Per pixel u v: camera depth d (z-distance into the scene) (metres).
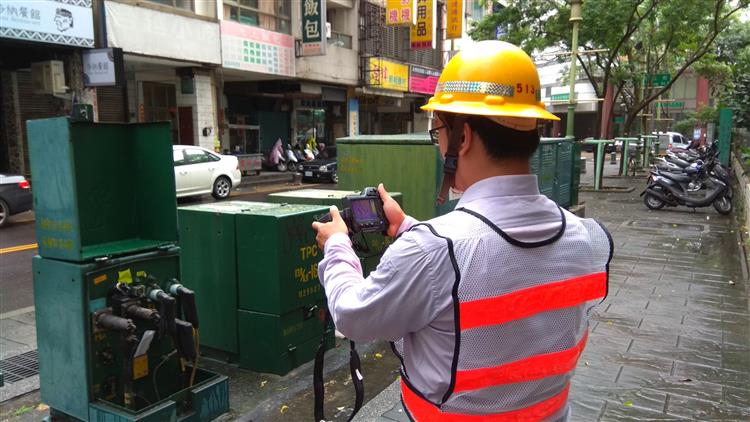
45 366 3.00
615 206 12.62
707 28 19.77
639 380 3.73
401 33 24.77
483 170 1.25
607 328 4.73
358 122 24.69
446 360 1.17
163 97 17.81
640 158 23.78
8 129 13.81
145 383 3.03
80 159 2.86
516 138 1.23
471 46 1.30
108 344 2.88
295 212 3.83
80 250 2.72
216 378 3.19
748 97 14.76
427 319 1.17
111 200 3.04
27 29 11.38
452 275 1.13
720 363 4.01
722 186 11.11
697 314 5.12
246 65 16.94
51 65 12.34
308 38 18.52
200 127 16.56
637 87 20.86
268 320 3.76
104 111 16.17
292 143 23.05
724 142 15.07
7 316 5.32
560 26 16.34
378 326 1.20
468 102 1.23
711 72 22.75
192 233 3.98
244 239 3.77
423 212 5.43
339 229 1.45
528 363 1.19
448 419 1.21
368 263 4.62
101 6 12.85
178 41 14.70
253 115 21.66
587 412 3.30
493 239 1.16
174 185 3.01
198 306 4.04
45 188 2.79
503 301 1.14
